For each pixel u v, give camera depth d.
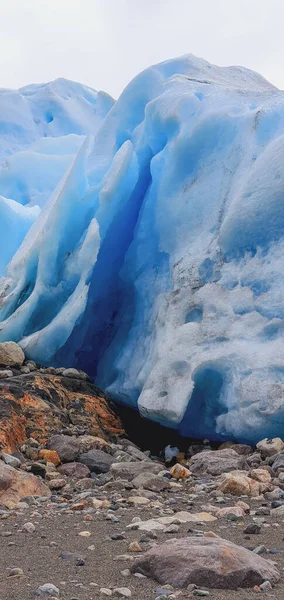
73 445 6.74
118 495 5.11
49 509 4.69
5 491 5.02
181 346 7.50
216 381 7.40
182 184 8.87
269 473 5.84
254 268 7.35
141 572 3.02
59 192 10.13
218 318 7.38
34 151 15.02
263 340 6.92
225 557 2.90
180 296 7.96
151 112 9.65
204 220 8.42
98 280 9.53
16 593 2.76
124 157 9.09
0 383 7.79
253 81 11.66
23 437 7.11
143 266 9.14
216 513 4.39
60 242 9.56
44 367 9.05
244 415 6.73
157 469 6.02
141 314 8.92
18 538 3.77
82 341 9.40
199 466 6.23
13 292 9.69
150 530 3.81
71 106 18.94
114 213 9.25
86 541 3.67
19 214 12.23
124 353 8.84
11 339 9.37
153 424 8.32
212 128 8.71
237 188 8.04
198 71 10.84
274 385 6.52
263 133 8.22
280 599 2.69
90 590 2.80
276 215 7.32
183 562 2.90
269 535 3.80
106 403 8.40
